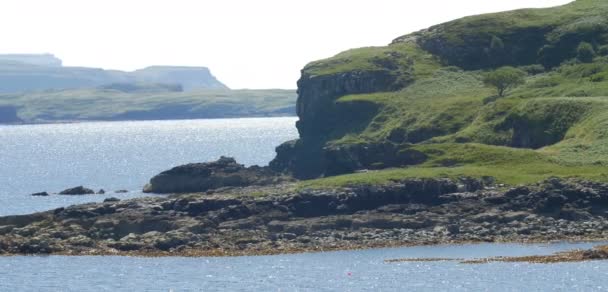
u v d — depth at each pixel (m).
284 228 173.12
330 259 153.50
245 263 152.12
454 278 136.38
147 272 147.50
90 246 166.62
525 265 143.00
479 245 161.00
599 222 170.38
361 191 185.25
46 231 174.00
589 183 180.25
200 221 174.00
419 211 179.75
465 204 181.00
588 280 132.00
